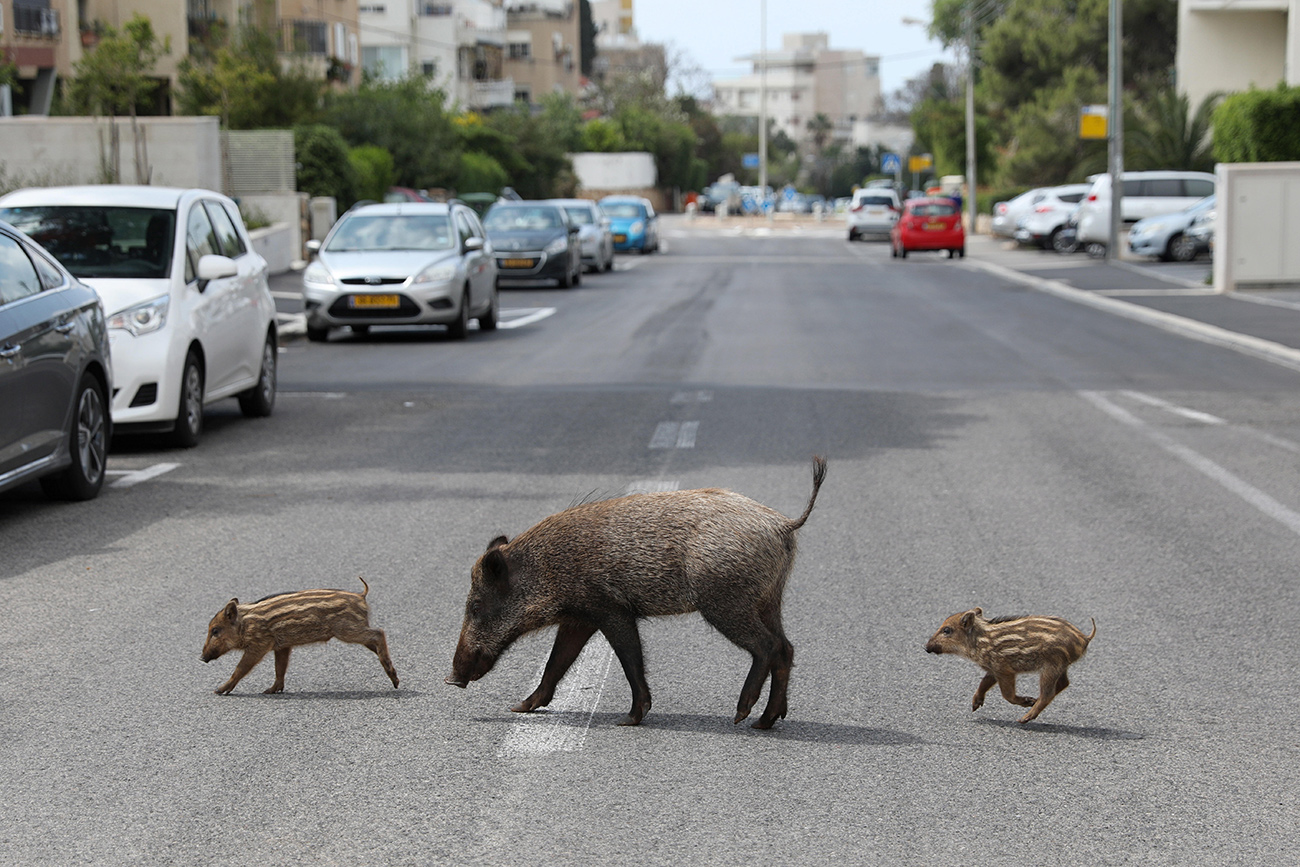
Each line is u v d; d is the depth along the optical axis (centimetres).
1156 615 1341
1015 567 1520
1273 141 6388
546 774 925
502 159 14312
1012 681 1034
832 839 821
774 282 6781
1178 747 990
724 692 1109
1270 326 4250
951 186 13825
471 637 1005
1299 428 2489
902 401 2836
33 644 1227
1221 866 789
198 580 1445
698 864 784
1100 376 3262
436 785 903
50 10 7950
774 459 2161
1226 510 1816
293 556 1547
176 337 2239
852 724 1035
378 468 2095
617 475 2020
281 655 1094
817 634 1272
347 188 8081
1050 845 816
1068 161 11612
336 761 948
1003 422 2562
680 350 3850
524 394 2944
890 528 1708
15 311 1720
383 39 15912
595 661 1196
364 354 3769
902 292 6100
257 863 783
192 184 6309
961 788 905
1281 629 1295
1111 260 7438
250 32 8650
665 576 977
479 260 4297
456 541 1617
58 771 927
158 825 837
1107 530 1700
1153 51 12581
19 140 6219
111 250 2333
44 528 1697
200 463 2152
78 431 1848
